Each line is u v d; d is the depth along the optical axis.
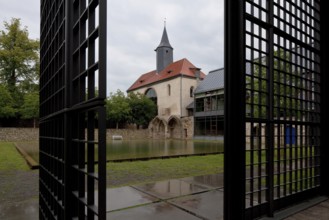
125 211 3.62
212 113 29.83
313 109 4.26
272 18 3.23
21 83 27.05
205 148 16.53
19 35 26.47
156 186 5.16
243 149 2.71
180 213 3.54
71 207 1.81
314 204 3.76
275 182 4.44
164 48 43.47
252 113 2.98
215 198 4.28
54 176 2.23
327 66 4.42
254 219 3.04
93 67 1.30
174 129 36.19
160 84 39.94
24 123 27.50
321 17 4.34
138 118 37.03
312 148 4.25
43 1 3.09
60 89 1.98
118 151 14.00
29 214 3.51
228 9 2.79
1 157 10.86
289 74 3.64
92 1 1.31
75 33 1.79
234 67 2.76
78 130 1.72
